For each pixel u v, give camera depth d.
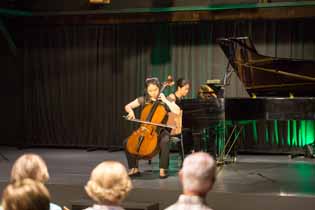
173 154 10.78
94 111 11.94
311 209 6.35
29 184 2.62
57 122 12.16
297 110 7.96
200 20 11.12
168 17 11.28
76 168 8.97
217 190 6.86
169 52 11.44
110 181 3.24
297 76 8.46
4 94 12.36
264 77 8.62
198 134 8.84
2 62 12.29
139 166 9.08
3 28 11.96
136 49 11.62
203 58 11.26
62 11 11.88
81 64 11.96
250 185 7.23
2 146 12.28
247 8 10.83
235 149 9.88
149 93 7.84
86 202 5.79
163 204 6.79
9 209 2.59
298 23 10.73
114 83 11.79
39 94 12.22
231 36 11.07
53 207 3.97
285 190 6.86
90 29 11.86
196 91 11.32
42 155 10.79
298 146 10.80
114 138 11.82
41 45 12.15
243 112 8.15
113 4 11.61
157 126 7.78
